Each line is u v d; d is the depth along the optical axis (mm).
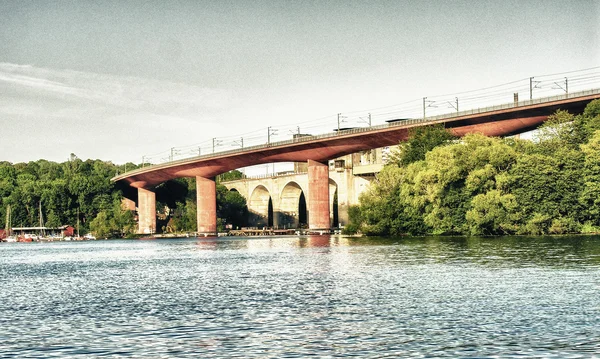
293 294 44906
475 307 37031
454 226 106688
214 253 105812
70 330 33656
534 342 28250
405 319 34125
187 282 55906
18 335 32625
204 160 199875
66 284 57625
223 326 33594
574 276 49844
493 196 99375
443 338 29469
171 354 27953
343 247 100938
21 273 72375
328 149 165500
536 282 46875
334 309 37844
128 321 35875
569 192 96812
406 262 67125
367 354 27094
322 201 169625
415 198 109062
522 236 103625
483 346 27828
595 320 32500
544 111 123562
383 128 150625
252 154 183875
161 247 141875
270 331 31969
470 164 105062
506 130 131000
